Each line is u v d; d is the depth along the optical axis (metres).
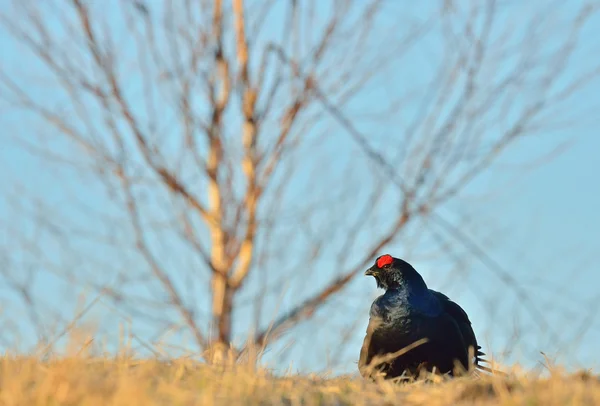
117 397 7.62
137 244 19.47
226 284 20.30
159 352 9.74
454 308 12.28
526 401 7.99
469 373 11.06
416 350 11.72
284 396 8.47
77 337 9.04
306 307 19.94
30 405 7.76
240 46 21.50
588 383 8.79
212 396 8.04
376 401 8.62
